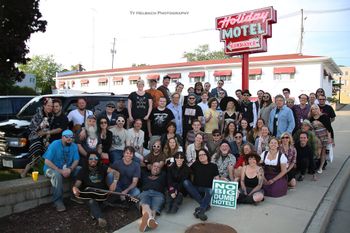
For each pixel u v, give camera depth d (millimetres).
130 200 5383
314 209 5379
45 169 5359
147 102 7332
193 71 29266
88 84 39531
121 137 6422
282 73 24922
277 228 4602
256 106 8594
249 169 5824
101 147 6078
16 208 4945
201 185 5602
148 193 5141
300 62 24297
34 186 5164
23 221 4672
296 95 24516
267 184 6059
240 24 11406
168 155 6059
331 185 6863
